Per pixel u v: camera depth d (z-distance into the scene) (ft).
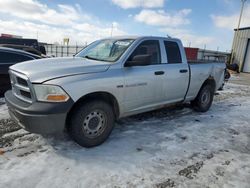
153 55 13.97
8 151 10.61
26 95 10.36
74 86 9.92
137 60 11.77
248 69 85.46
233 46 90.58
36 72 10.03
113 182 8.62
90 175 8.98
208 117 17.92
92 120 11.02
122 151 11.16
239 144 12.90
